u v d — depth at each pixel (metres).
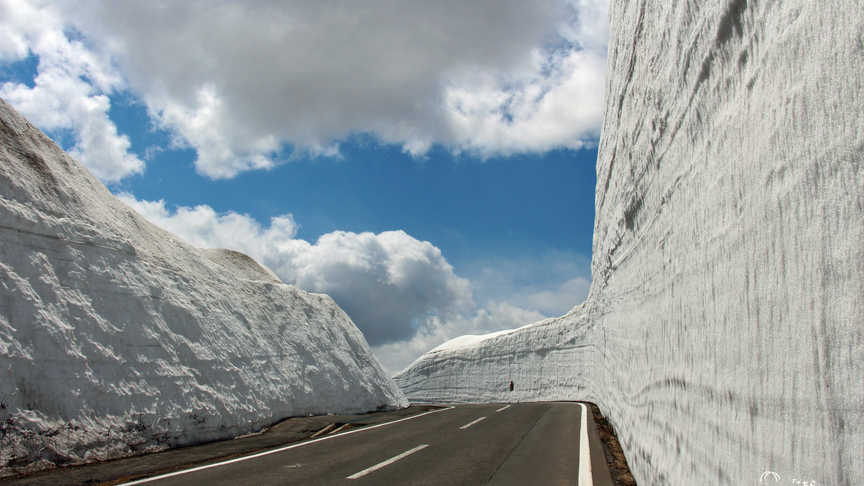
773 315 2.65
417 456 8.61
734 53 3.54
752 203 3.03
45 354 8.04
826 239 2.19
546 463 8.02
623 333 10.38
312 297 22.16
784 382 2.47
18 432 7.10
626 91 10.48
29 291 8.30
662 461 5.05
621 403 10.11
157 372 10.15
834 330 2.08
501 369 47.72
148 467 7.47
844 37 2.17
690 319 4.34
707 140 4.11
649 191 7.09
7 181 8.80
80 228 9.89
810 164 2.37
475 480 6.78
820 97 2.33
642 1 8.17
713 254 3.76
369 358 23.33
